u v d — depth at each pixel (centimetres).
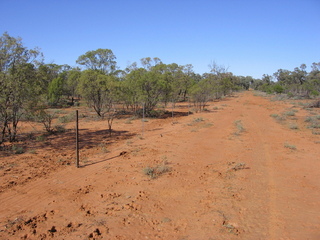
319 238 463
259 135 1565
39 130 1783
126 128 1858
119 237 478
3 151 1166
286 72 9462
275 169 913
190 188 734
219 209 596
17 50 1305
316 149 1215
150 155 1096
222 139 1453
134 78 2520
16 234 488
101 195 682
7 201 646
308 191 709
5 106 1314
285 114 2531
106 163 988
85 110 3181
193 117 2459
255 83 13125
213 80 5250
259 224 523
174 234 489
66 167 940
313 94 4875
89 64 3266
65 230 503
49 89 3675
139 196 676
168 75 2992
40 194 692
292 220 539
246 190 714
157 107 3056
